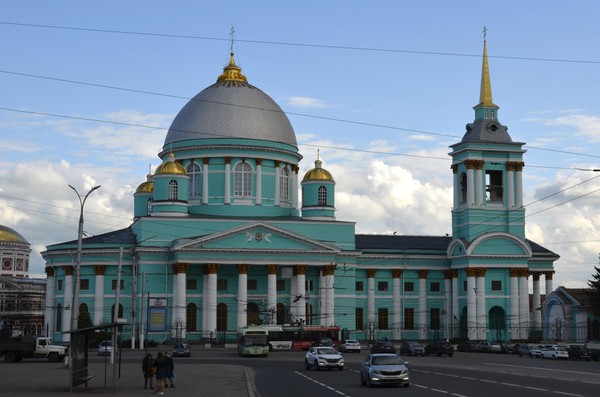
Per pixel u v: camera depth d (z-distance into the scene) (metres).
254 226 113.69
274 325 107.38
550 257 129.62
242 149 123.38
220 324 114.88
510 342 115.69
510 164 123.56
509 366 71.00
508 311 121.44
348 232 121.50
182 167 118.69
